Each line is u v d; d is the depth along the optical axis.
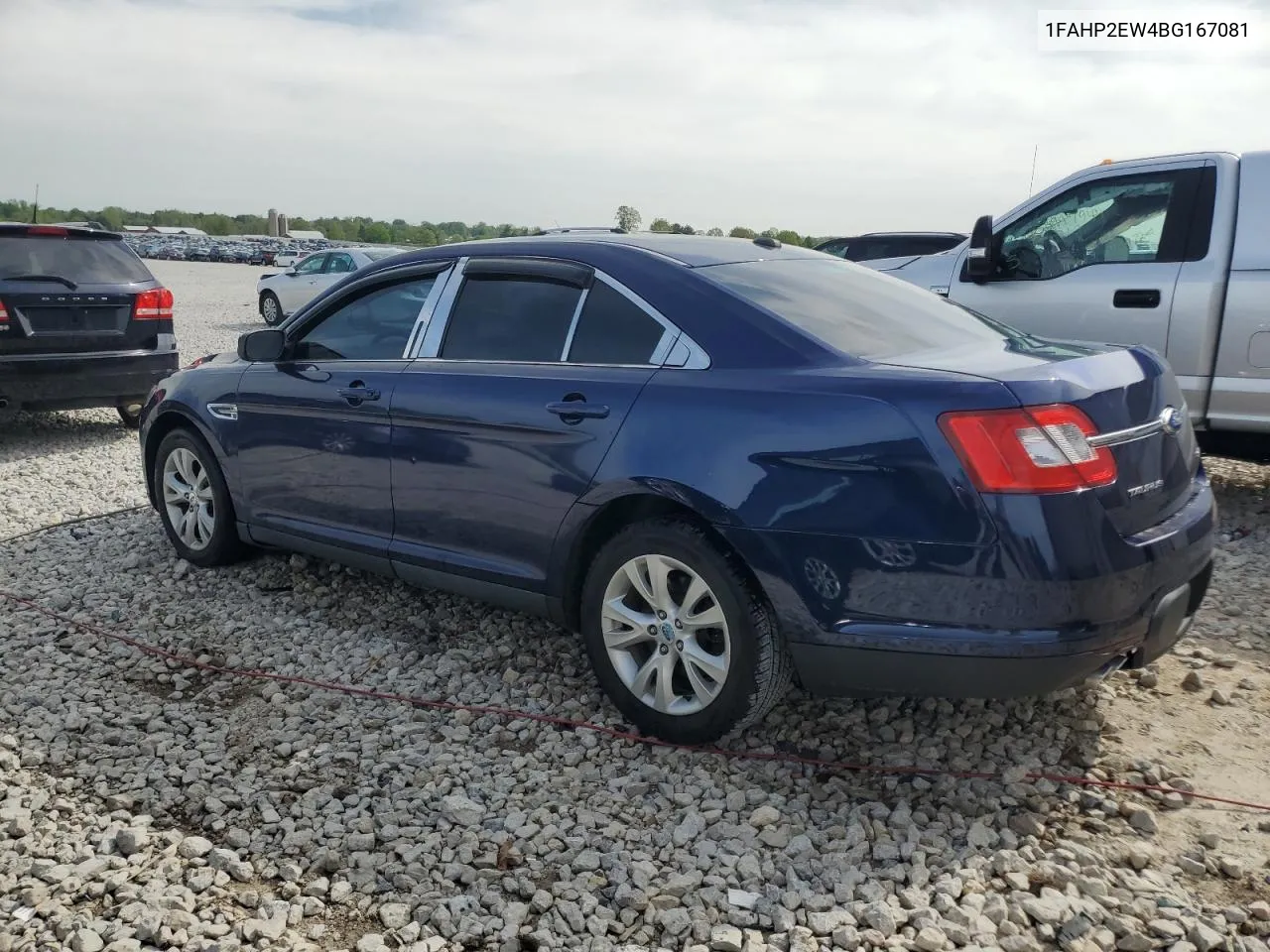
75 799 3.26
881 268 7.51
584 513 3.50
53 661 4.27
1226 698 3.72
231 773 3.39
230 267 49.47
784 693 3.32
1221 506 6.34
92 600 4.92
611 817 3.11
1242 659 4.09
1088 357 3.23
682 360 3.39
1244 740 3.46
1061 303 6.48
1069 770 3.29
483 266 4.07
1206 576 3.39
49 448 8.69
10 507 6.63
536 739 3.57
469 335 4.02
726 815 3.09
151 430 5.38
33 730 3.70
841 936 2.54
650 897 2.73
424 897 2.76
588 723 3.64
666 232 4.23
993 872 2.80
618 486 3.37
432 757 3.46
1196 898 2.69
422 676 4.05
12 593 5.04
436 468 3.97
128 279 8.65
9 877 2.86
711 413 3.21
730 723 3.29
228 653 4.32
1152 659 3.20
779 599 3.09
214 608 4.79
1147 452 3.10
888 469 2.91
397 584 4.99
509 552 3.80
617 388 3.45
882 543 2.93
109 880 2.82
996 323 4.00
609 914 2.67
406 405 4.03
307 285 19.89
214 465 5.05
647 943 2.58
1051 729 3.53
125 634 4.53
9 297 7.96
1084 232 6.51
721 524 3.14
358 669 4.14
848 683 3.10
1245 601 4.71
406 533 4.17
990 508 2.80
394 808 3.16
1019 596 2.81
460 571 3.97
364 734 3.63
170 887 2.79
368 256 19.52
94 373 8.41
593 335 3.65
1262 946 2.49
